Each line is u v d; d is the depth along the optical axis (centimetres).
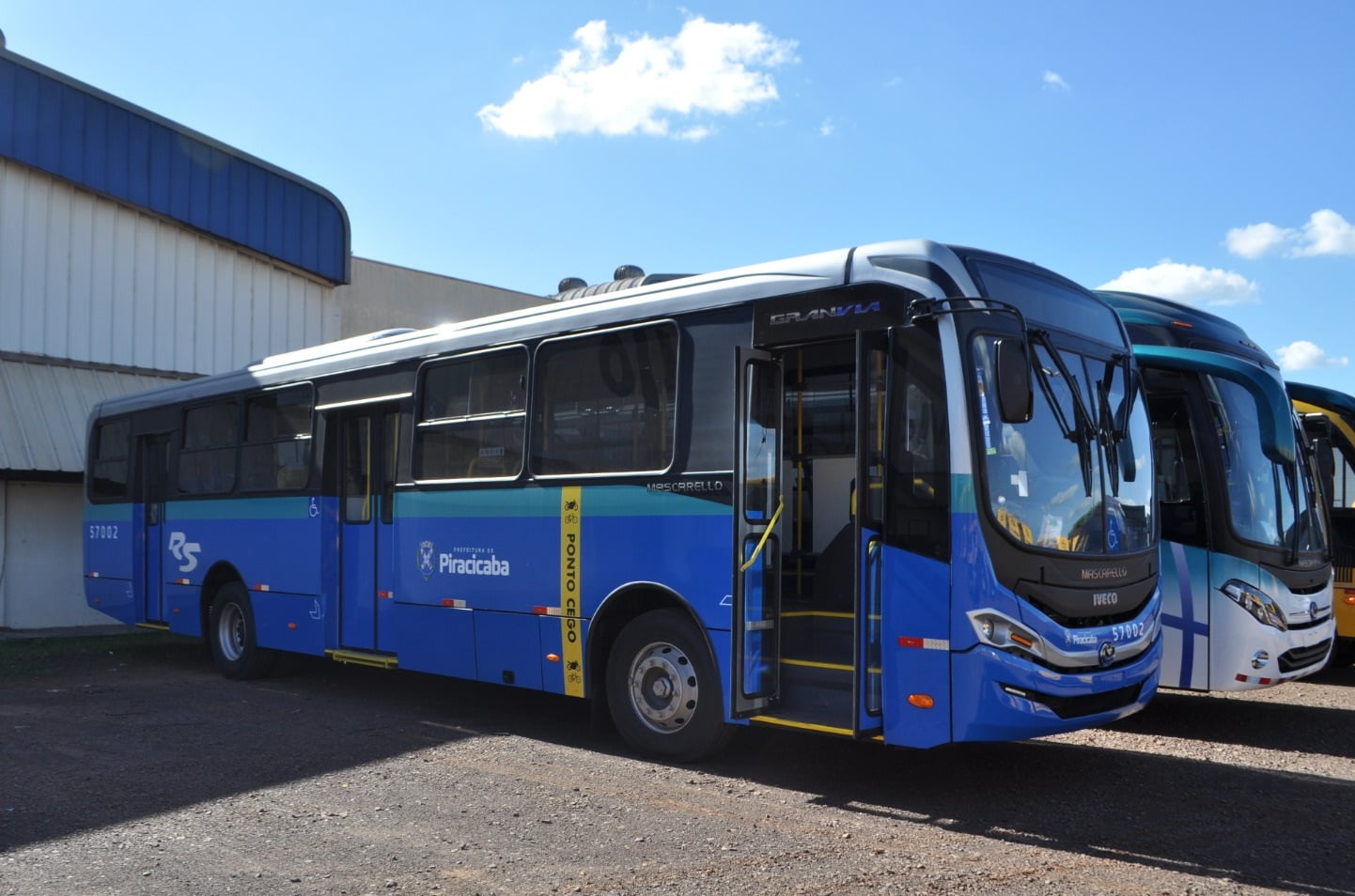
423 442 995
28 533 1795
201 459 1316
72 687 1181
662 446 789
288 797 700
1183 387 938
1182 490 931
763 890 525
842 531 737
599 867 560
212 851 589
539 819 648
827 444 756
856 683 657
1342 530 1200
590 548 830
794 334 719
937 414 654
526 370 902
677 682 780
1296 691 1153
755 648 721
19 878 546
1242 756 831
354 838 612
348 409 1087
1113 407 757
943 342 656
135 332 1909
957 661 635
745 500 723
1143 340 982
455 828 629
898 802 688
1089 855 584
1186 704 1067
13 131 1755
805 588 755
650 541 787
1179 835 621
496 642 908
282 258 2120
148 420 1426
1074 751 844
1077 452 705
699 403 766
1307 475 1005
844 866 561
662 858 573
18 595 1780
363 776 759
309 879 543
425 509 982
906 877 544
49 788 727
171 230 1970
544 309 904
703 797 696
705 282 785
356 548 1076
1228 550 907
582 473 845
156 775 763
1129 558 721
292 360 1185
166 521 1369
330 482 1109
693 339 779
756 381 736
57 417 1747
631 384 818
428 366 998
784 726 704
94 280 1861
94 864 568
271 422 1202
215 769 780
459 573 943
